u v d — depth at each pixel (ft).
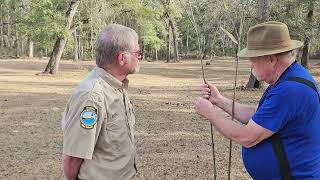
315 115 8.38
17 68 112.68
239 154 23.04
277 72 8.69
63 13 85.25
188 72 108.37
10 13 178.70
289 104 8.23
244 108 10.26
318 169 8.54
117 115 8.61
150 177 19.16
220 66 135.13
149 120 33.91
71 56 172.45
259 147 8.61
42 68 114.42
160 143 25.71
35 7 82.38
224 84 71.51
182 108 41.11
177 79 85.71
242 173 19.71
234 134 8.60
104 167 8.48
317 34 66.23
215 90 10.42
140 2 114.73
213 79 85.71
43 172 20.35
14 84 66.95
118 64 8.66
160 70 116.26
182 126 31.30
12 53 206.90
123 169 8.68
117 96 8.68
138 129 30.12
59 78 82.07
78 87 8.59
